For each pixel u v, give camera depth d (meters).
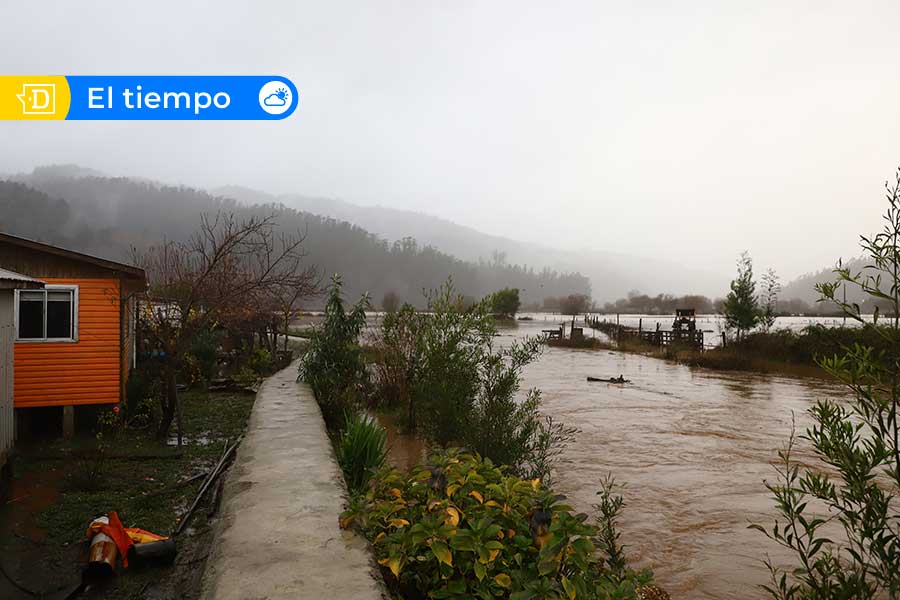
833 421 2.64
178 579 4.60
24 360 9.21
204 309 9.97
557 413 12.46
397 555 2.89
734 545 5.58
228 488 4.66
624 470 8.11
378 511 3.42
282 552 3.31
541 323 66.38
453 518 2.88
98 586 4.46
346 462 5.63
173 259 12.59
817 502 6.80
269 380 11.82
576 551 2.68
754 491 7.21
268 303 16.16
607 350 31.69
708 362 22.59
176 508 6.14
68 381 9.38
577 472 7.95
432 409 7.36
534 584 2.52
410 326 10.71
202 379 13.88
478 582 2.74
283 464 5.42
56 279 9.43
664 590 4.66
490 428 6.62
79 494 6.48
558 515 2.87
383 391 11.01
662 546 5.56
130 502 6.27
